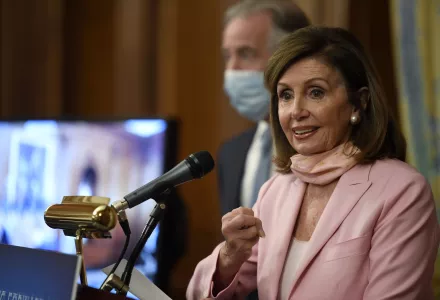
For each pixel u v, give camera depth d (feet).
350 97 11.63
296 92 11.66
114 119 21.18
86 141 21.57
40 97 29.76
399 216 10.69
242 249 11.49
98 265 20.68
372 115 11.66
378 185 11.18
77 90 29.91
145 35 28.14
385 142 11.87
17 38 29.89
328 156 11.87
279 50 11.87
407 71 20.84
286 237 11.86
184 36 27.40
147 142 20.65
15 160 22.70
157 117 20.59
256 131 19.56
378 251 10.64
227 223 11.43
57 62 29.66
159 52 27.91
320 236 11.19
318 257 11.12
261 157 18.93
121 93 28.58
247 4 19.93
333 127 11.60
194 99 27.22
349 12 23.26
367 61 11.78
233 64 20.06
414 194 10.79
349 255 10.82
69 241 21.22
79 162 21.62
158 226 20.08
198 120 27.12
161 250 19.94
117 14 28.76
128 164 20.84
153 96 28.09
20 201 22.40
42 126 22.31
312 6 23.61
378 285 10.44
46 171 22.06
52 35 29.66
